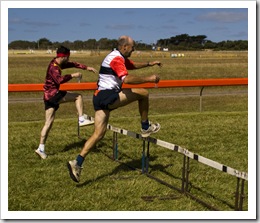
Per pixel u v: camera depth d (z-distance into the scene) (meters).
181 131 10.56
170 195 5.95
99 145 9.00
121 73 6.11
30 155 8.14
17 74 28.83
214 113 13.24
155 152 8.43
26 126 11.20
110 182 6.48
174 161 7.74
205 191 6.14
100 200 5.73
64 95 7.84
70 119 11.98
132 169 7.19
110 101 6.24
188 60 52.84
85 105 16.03
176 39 91.38
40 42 97.19
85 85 12.95
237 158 8.02
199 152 8.48
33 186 6.29
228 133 10.38
